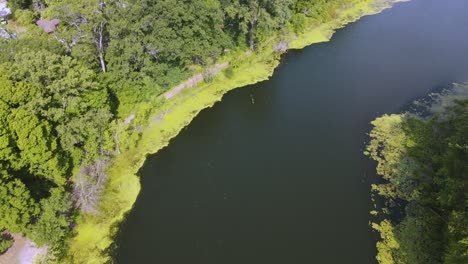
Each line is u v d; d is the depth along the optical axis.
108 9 67.06
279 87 86.31
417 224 53.62
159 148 69.81
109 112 65.75
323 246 53.22
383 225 55.09
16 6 100.31
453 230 45.28
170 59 78.00
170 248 53.69
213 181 63.97
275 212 58.41
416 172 58.06
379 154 67.31
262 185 63.00
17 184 47.19
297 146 70.50
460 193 48.22
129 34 71.25
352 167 65.44
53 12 67.00
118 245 53.84
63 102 56.44
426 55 94.62
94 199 58.16
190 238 55.03
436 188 56.06
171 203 60.25
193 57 84.56
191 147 70.50
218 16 80.69
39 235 47.53
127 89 72.19
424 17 112.88
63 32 69.38
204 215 58.28
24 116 48.53
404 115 75.50
